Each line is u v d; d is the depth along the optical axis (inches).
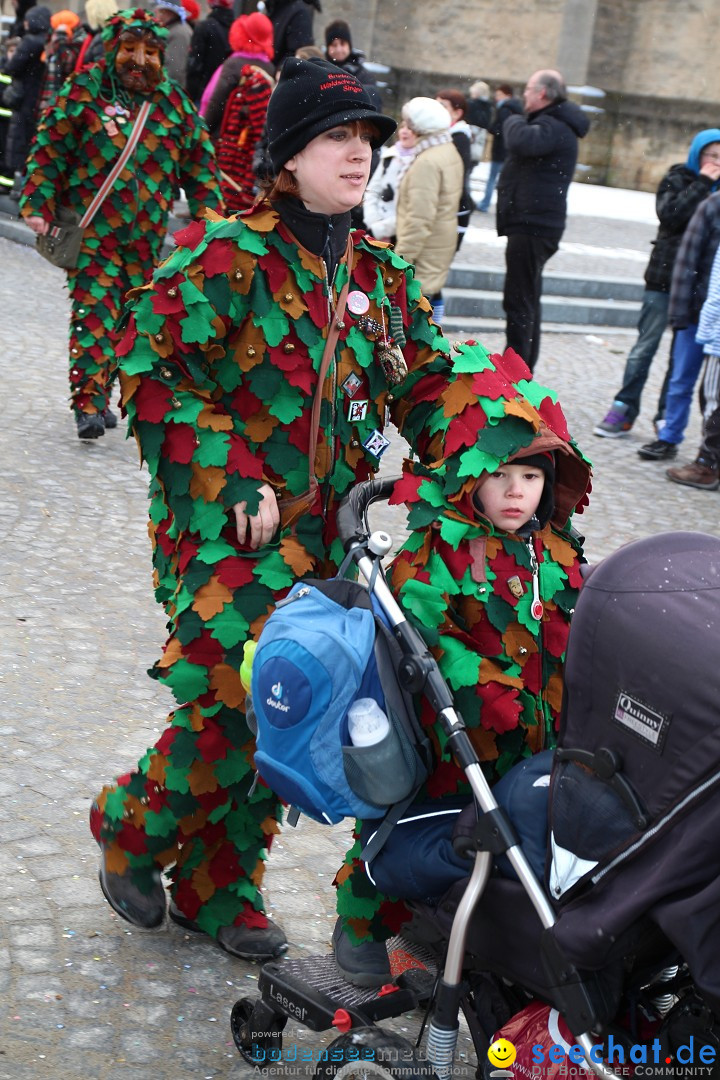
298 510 117.0
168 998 118.0
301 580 112.0
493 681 99.3
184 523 115.3
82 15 991.0
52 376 339.9
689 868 75.4
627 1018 88.7
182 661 114.7
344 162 112.0
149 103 269.4
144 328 114.3
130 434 118.3
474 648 101.0
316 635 94.0
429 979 109.6
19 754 156.6
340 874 112.6
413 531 103.7
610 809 80.7
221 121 405.7
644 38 1014.4
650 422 374.0
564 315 504.7
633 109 1020.5
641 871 78.6
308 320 115.6
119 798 120.3
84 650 187.5
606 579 83.1
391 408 123.2
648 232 719.7
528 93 358.0
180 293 113.4
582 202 848.3
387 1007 102.0
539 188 359.3
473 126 705.6
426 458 117.0
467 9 1055.0
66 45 526.3
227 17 490.6
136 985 119.0
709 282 312.3
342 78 111.3
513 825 89.4
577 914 81.2
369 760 93.2
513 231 364.8
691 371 323.3
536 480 103.3
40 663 181.3
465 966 95.0
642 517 282.0
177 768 116.3
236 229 114.4
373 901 109.3
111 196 269.1
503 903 89.1
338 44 437.7
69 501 246.8
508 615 101.7
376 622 96.9
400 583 102.7
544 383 406.0
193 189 279.9
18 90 550.0
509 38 1040.2
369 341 118.5
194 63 490.6
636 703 78.9
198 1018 115.8
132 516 244.2
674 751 76.9
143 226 273.4
